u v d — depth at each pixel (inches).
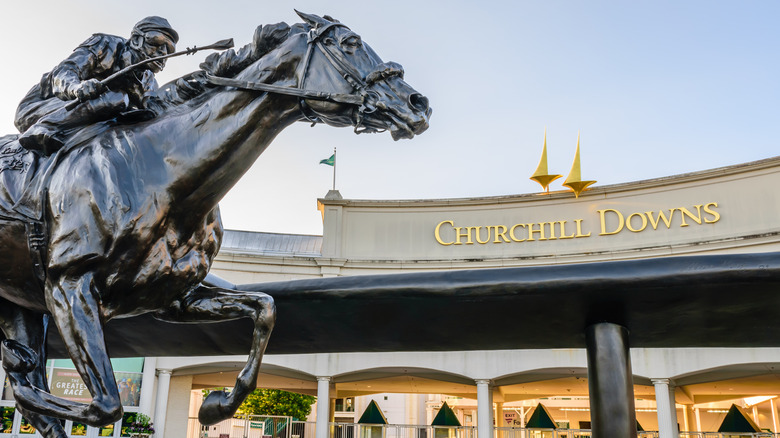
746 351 650.8
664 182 758.5
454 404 1473.9
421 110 94.4
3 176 103.0
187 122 103.2
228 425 999.6
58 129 101.8
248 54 102.9
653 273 106.5
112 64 107.5
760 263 102.7
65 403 94.6
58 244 94.6
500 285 112.5
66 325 92.3
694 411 1122.7
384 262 806.5
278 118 101.5
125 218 95.5
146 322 136.9
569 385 874.8
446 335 139.3
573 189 791.7
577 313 121.1
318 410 733.3
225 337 146.3
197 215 103.4
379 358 741.3
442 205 823.7
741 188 725.3
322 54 99.7
